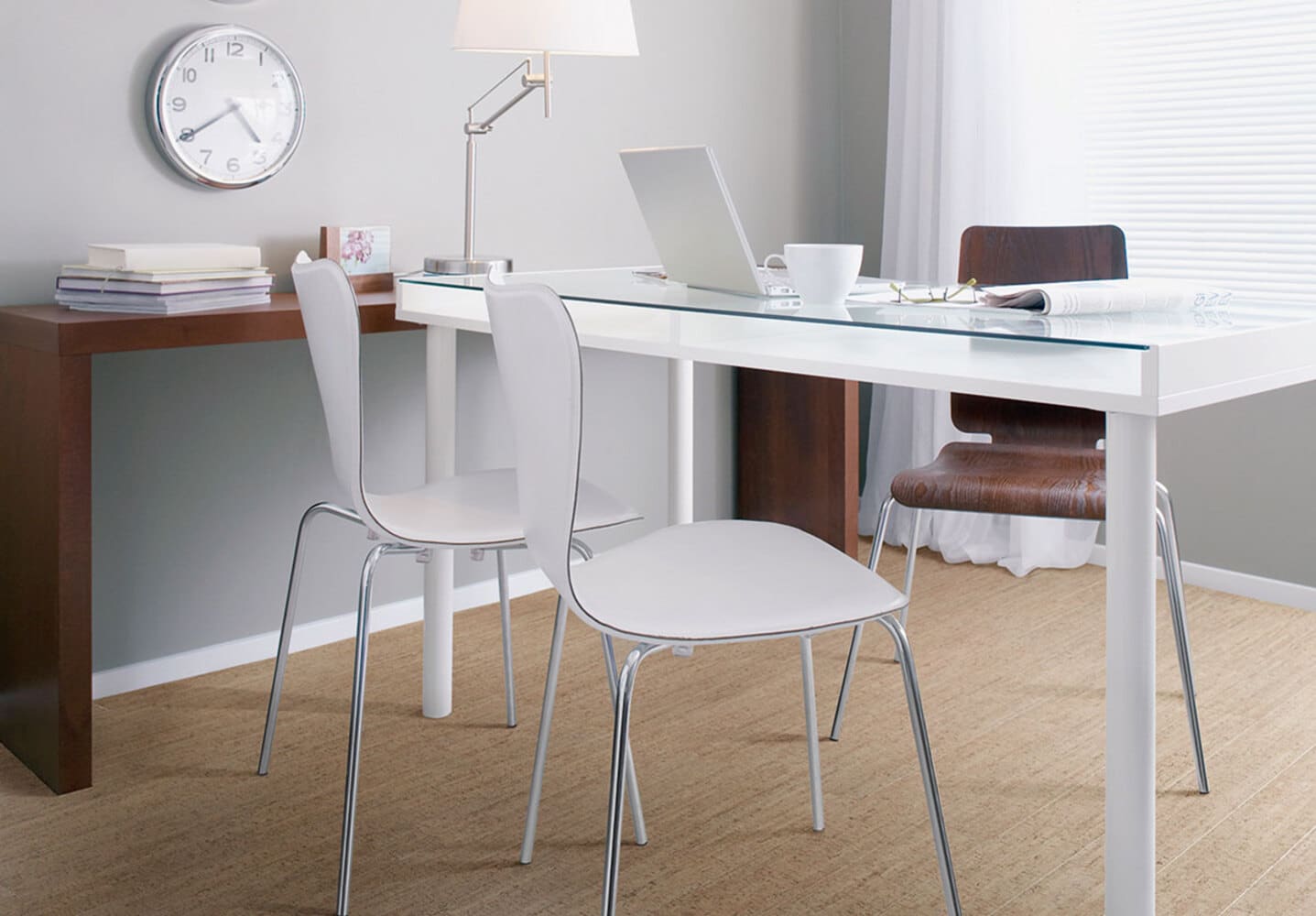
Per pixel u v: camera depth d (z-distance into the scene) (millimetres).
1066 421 2525
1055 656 2836
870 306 1796
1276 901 1824
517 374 1517
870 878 1891
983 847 1981
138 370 2607
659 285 2168
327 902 1830
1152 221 3406
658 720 2490
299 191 2777
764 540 1827
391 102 2898
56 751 2160
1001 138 3471
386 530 1931
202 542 2734
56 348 2076
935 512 3637
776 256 2295
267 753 2246
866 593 1610
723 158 3584
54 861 1936
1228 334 1413
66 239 2473
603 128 3291
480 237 3092
